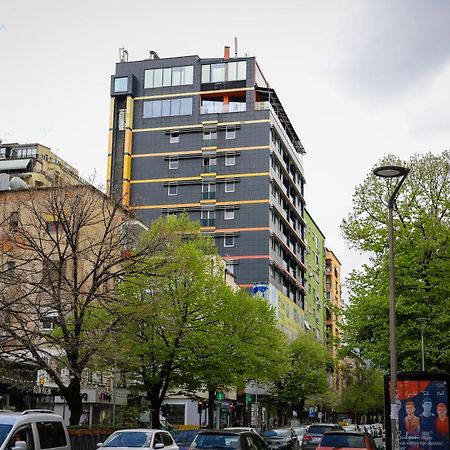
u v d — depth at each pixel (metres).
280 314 76.19
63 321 24.25
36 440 13.64
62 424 15.13
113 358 26.00
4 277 24.61
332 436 19.70
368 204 34.03
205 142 77.62
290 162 89.06
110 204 31.94
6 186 47.09
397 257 31.39
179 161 77.94
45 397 39.16
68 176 35.84
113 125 80.00
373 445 19.95
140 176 78.31
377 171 20.66
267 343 38.34
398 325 31.45
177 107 79.31
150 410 33.00
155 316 29.09
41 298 25.83
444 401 19.14
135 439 17.89
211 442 15.97
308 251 98.44
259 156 75.94
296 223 90.94
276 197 79.31
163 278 31.44
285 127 89.56
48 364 26.52
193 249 34.09
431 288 30.98
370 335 32.88
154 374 32.31
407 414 19.33
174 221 37.81
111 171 78.69
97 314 28.88
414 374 19.48
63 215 27.83
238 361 34.16
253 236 73.88
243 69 79.06
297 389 66.25
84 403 42.22
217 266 36.62
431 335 30.83
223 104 78.94
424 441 19.06
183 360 32.44
